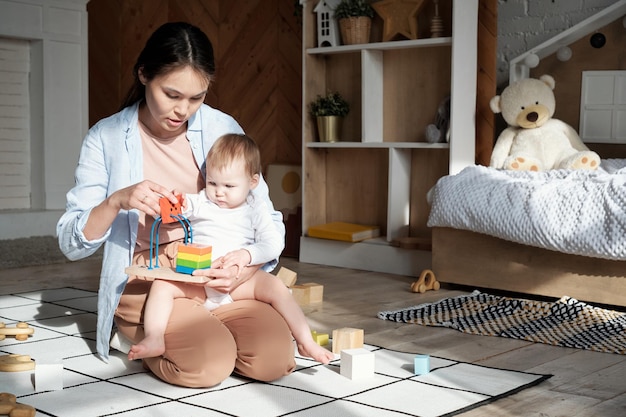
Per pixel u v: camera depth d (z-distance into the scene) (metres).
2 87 4.62
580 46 3.60
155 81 1.90
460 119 3.61
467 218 3.22
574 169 3.21
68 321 2.66
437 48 3.89
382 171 4.12
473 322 2.70
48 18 4.66
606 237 2.81
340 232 3.97
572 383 2.02
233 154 2.05
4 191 4.67
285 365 1.97
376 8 3.95
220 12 5.14
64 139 4.78
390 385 1.95
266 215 2.12
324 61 4.29
